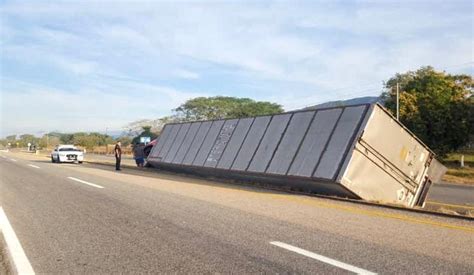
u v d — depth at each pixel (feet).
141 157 102.42
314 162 46.57
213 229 24.47
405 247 20.42
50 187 48.11
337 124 47.06
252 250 19.66
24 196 39.88
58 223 26.37
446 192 67.51
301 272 16.34
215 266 17.13
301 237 22.44
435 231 24.75
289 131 54.03
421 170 48.08
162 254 19.01
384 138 44.93
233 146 64.59
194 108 345.92
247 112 328.49
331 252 19.31
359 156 43.16
